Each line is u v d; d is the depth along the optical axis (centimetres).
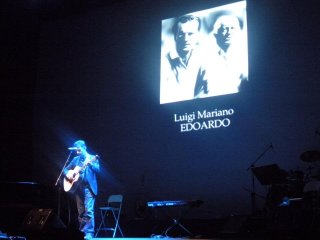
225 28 834
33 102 1003
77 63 989
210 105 824
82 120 955
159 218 825
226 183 786
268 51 792
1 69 945
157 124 875
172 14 903
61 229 552
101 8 990
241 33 816
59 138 966
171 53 881
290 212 625
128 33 949
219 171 797
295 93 759
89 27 994
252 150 775
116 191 884
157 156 862
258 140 773
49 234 543
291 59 771
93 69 970
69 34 1012
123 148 900
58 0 959
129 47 942
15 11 939
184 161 833
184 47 868
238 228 654
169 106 868
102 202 888
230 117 802
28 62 1004
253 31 811
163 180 845
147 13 936
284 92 767
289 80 767
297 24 777
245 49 806
